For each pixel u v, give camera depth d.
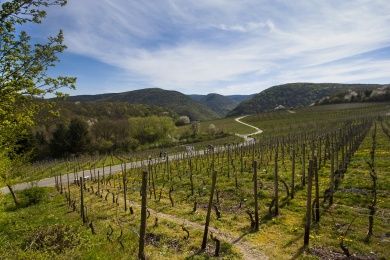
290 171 32.94
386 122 72.19
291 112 183.38
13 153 22.36
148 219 22.11
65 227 17.83
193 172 40.69
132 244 17.19
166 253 15.77
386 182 24.00
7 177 25.22
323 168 31.64
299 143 54.19
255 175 18.11
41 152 95.56
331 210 19.83
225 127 148.62
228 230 18.45
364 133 52.06
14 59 12.80
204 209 23.69
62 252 15.03
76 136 98.50
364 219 17.98
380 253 14.13
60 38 13.65
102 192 33.94
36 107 14.45
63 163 75.31
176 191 30.97
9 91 12.85
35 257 13.77
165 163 49.94
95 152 97.56
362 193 22.30
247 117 193.50
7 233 20.88
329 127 83.69
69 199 30.39
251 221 18.42
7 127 14.36
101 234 19.45
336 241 15.62
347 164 31.20
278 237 16.81
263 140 70.56
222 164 42.94
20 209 31.61
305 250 15.01
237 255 15.02
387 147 38.97
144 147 105.56
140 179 41.62
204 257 14.99
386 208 19.33
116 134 115.62
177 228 19.55
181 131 130.25
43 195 34.97
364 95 187.50
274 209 21.41
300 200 22.67
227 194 27.11
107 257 14.79
